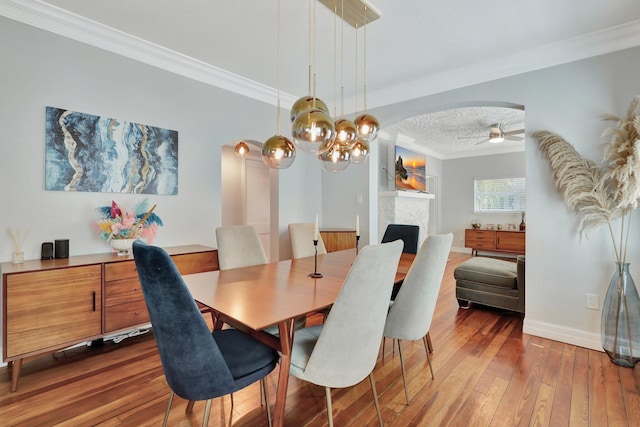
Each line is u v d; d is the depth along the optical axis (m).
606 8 2.15
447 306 3.63
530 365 2.24
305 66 3.12
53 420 1.62
